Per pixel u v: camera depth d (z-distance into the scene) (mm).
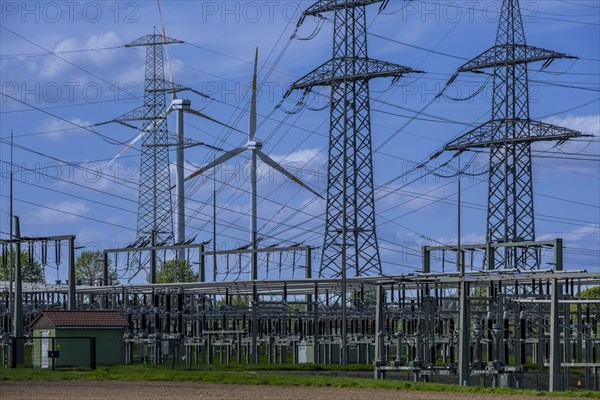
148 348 75312
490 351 48312
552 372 44469
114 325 60469
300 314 70938
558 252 65812
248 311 70438
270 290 80250
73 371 51969
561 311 59344
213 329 77312
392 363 52062
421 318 62438
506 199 79750
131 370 53094
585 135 77500
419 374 50875
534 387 54406
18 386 43375
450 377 55000
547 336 58625
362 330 71000
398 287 65625
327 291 79312
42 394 38844
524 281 58812
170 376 48469
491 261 69375
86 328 59781
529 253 77938
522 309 52469
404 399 37156
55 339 58719
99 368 54750
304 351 76312
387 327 66250
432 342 52125
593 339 53156
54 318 59250
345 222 64188
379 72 78750
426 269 74375
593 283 62031
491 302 51656
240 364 65062
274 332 80250
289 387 43750
